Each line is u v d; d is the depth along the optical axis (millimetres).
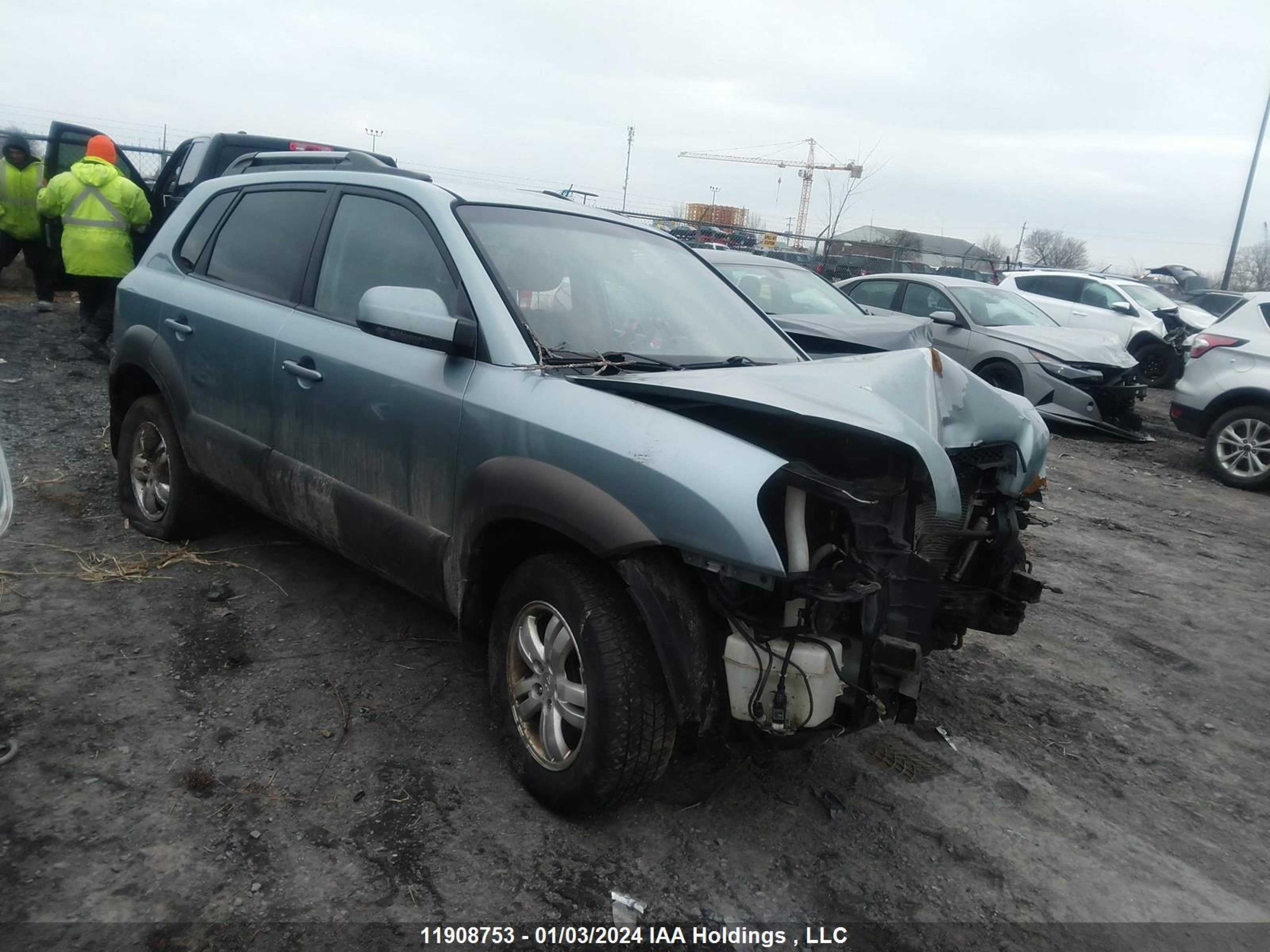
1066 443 10570
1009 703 4066
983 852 2998
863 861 2885
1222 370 9305
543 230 3611
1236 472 9164
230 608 4086
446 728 3332
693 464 2512
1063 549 6410
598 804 2766
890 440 2584
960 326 11109
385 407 3312
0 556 4375
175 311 4398
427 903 2520
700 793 3121
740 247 24047
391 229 3602
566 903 2572
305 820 2793
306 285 3857
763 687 2520
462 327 3035
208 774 2957
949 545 3201
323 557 4703
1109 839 3152
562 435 2756
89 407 7195
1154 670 4559
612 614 2674
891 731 3689
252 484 3979
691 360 3432
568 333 3242
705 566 2479
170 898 2441
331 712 3379
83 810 2736
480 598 3121
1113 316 15305
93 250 8438
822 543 2559
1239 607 5547
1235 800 3479
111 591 4141
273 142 10156
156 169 14250
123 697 3334
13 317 10641
